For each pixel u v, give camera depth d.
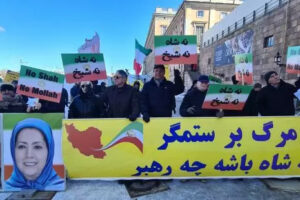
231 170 3.48
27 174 3.22
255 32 17.02
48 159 3.26
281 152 3.47
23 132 3.19
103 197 3.12
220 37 23.78
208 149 3.45
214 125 3.46
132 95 3.58
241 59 4.47
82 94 3.76
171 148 3.43
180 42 3.73
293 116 3.48
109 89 3.71
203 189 3.35
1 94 3.81
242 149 3.46
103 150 3.39
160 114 3.75
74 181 3.52
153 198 3.11
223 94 3.34
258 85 4.95
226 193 3.25
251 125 3.46
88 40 5.00
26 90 3.17
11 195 3.14
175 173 3.46
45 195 3.15
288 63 4.05
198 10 42.44
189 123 3.44
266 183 3.50
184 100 3.84
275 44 14.52
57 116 3.29
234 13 20.97
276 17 14.51
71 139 3.33
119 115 3.60
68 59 3.58
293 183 3.49
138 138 3.42
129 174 3.44
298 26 12.52
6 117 3.19
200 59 30.33
